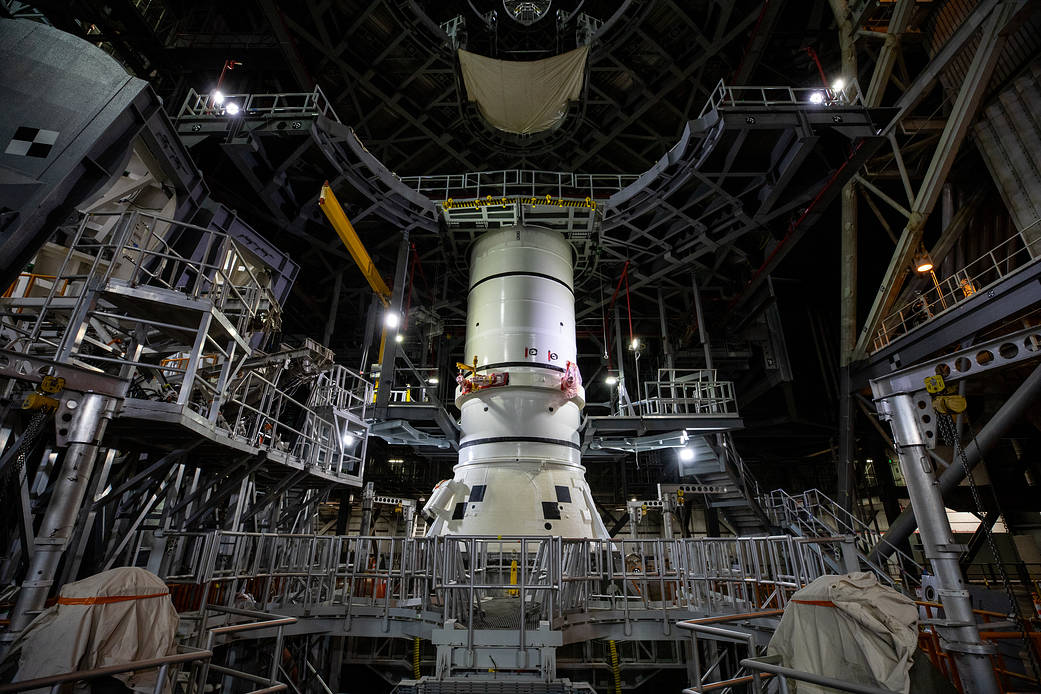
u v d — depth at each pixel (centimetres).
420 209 2359
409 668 1396
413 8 2472
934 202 2108
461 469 1756
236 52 2819
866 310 3588
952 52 1953
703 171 2108
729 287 3006
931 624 709
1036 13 1828
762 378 3538
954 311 1864
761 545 1198
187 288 1530
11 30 998
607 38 2664
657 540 1227
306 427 1422
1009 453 2512
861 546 2186
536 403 1755
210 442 963
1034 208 1852
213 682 966
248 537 1188
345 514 2581
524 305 1895
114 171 1018
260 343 1554
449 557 1040
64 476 659
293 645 1202
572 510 1608
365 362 2436
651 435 2502
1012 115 1944
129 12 2589
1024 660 958
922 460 780
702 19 2580
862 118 1916
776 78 2997
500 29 2972
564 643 995
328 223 2469
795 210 2370
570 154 3200
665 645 1548
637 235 2466
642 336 3406
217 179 2180
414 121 3025
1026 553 2516
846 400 2470
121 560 1096
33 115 950
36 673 477
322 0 2414
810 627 600
